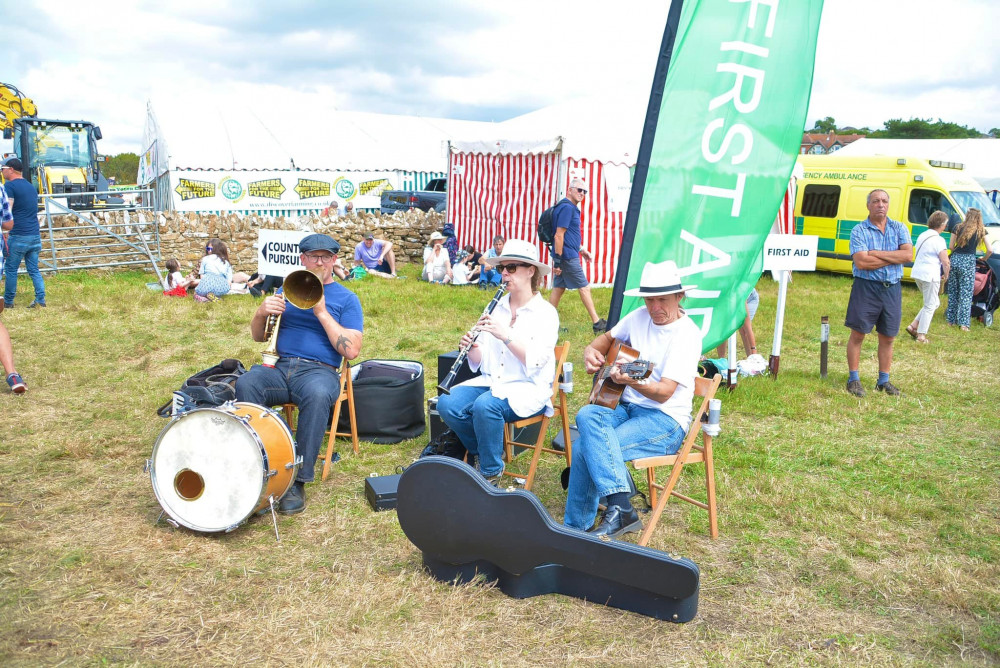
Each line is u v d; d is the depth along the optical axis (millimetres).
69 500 4137
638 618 3150
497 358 4195
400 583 3371
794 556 3730
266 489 3629
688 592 3043
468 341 4176
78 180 20219
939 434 5625
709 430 3686
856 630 3109
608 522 3416
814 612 3240
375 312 9852
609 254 13367
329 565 3521
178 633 2963
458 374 4926
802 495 4434
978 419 5988
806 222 15664
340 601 3217
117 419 5477
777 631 3082
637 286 4781
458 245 15125
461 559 3330
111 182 34156
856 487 4602
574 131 12938
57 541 3658
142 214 13359
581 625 3082
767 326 9766
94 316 9133
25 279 11953
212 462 3695
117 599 3174
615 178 13094
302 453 4188
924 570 3598
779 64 4922
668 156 4664
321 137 23406
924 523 4148
